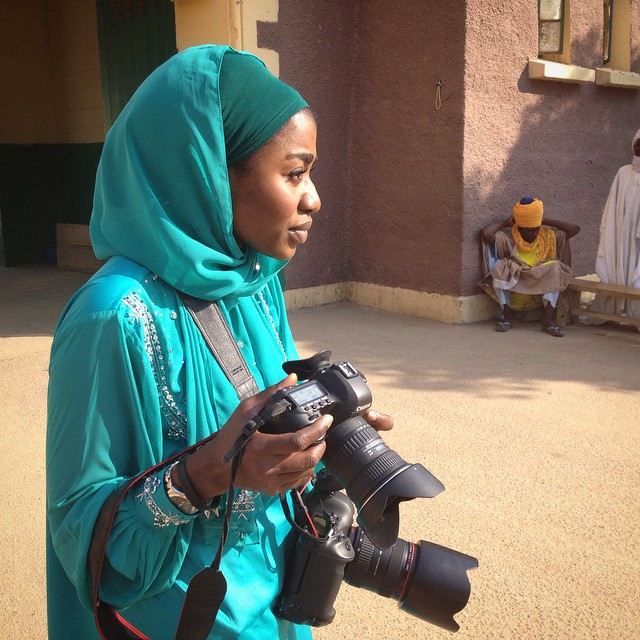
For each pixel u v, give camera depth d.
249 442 0.97
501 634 2.36
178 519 1.02
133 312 1.07
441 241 6.91
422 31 6.70
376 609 2.52
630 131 8.43
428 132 6.83
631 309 6.82
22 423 4.25
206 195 1.11
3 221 10.14
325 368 1.14
